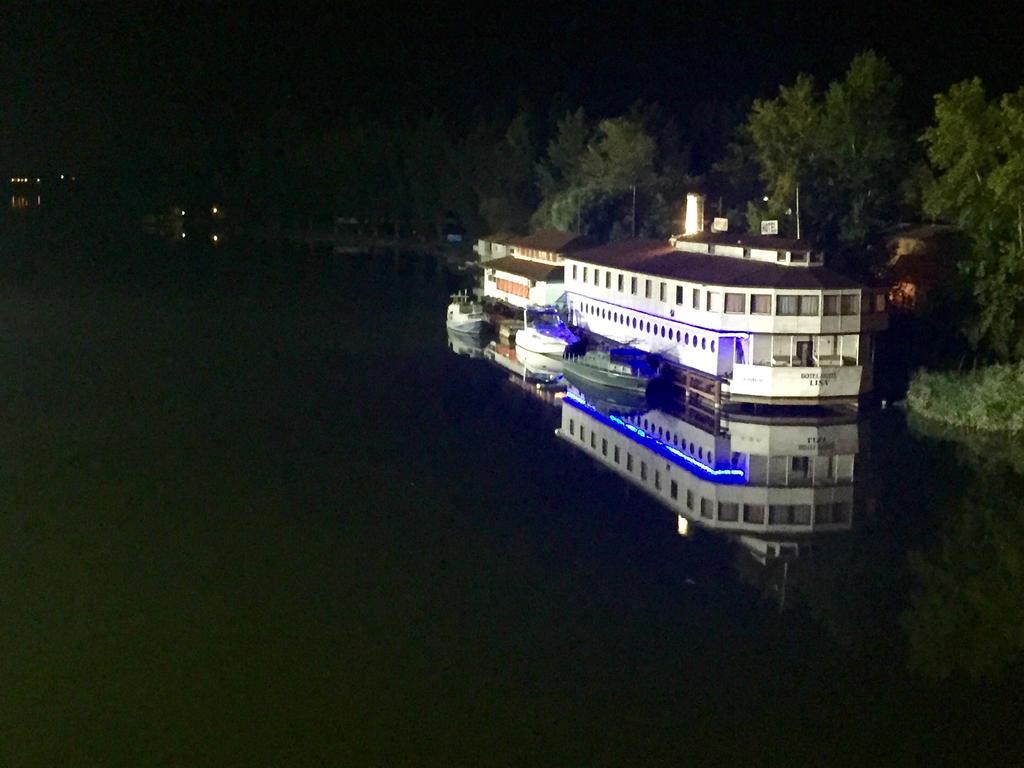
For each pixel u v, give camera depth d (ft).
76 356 258.37
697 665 107.76
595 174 384.88
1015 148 191.72
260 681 102.99
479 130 535.19
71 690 101.04
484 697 100.83
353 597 122.11
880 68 278.05
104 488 158.51
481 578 128.16
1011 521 148.77
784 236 261.03
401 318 325.62
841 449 181.37
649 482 166.09
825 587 126.93
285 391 224.53
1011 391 190.08
